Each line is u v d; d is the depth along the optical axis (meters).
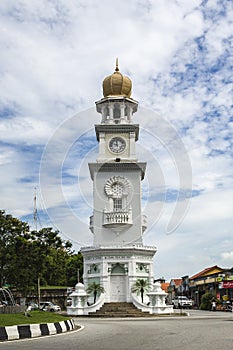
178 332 22.48
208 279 72.75
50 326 21.86
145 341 17.75
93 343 17.08
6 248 52.47
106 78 62.28
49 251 55.72
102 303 51.59
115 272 53.75
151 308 49.41
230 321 33.75
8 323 20.02
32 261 53.50
